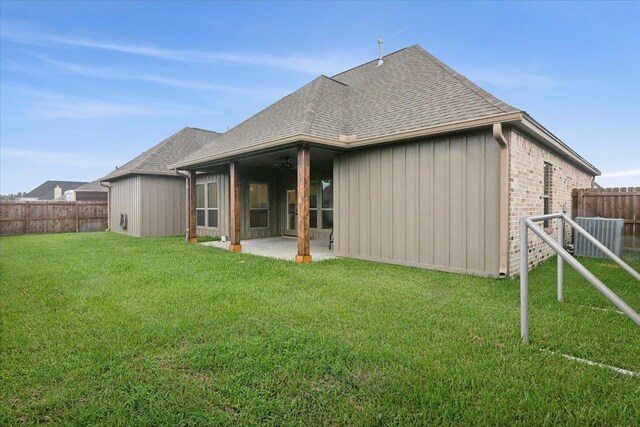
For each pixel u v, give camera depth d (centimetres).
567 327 328
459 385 226
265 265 645
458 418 195
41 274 564
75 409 204
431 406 204
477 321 343
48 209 1527
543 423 190
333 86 989
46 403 209
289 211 1223
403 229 660
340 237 771
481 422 191
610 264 673
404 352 272
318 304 398
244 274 564
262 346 283
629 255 779
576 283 507
